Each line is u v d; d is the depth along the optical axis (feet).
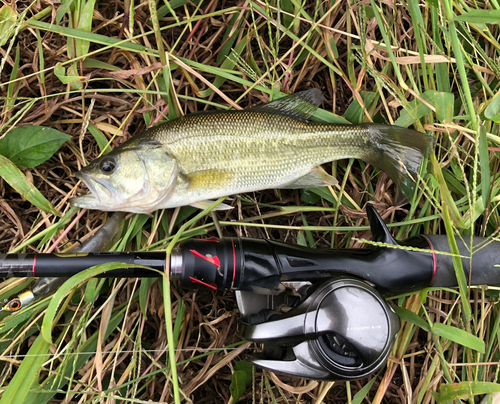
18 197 0.99
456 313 0.97
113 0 0.99
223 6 1.01
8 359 0.83
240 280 0.72
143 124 0.99
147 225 0.96
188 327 0.97
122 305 0.95
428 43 0.99
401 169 0.90
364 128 0.91
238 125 0.88
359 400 0.91
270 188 0.95
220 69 0.94
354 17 0.93
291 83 1.02
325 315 0.70
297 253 0.75
